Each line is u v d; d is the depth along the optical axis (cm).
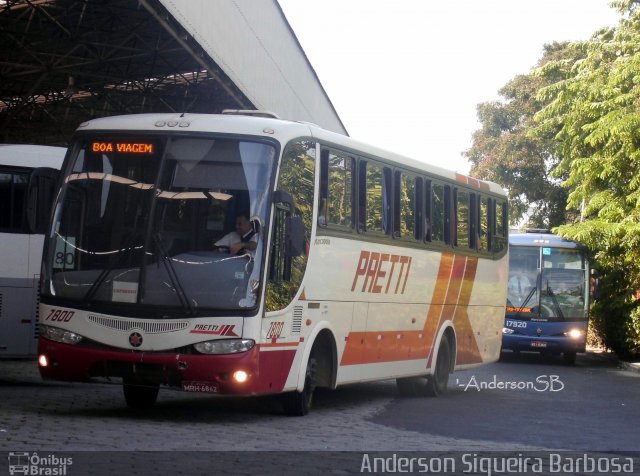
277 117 1495
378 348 1702
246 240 1299
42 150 2027
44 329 1330
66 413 1378
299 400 1449
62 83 3672
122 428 1225
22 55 3259
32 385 1897
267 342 1311
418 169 1850
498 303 2292
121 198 1327
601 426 1577
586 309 3428
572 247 3456
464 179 2077
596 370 3198
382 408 1689
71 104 3912
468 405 1825
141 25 2906
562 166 3594
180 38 2472
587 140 3288
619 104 3341
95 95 3884
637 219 3291
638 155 3191
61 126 4275
